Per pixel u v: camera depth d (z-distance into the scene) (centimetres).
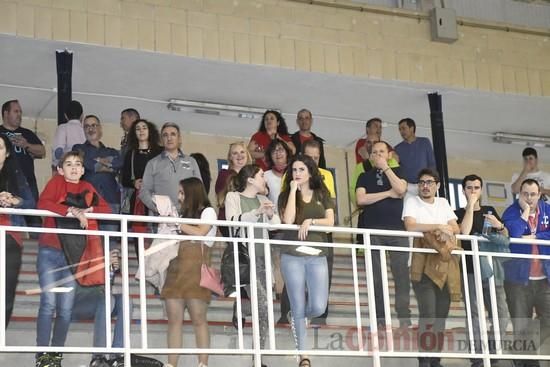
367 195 2631
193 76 3338
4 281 2069
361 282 2388
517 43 3634
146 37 3100
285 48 3275
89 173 2800
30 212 2138
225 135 3912
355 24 3391
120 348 2117
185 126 3803
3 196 2180
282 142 2675
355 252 2375
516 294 2512
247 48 3222
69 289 2120
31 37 2969
